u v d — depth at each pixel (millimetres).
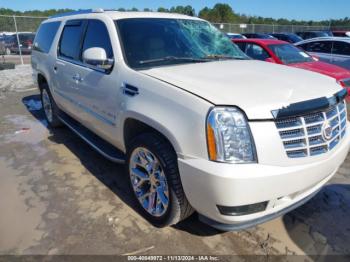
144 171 2949
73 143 4953
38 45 5562
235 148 2135
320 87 2615
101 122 3475
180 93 2387
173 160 2516
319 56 9125
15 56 20031
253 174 2105
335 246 2674
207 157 2180
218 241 2734
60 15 5133
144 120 2635
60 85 4516
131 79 2859
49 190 3545
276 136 2180
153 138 2666
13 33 17484
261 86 2477
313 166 2330
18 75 11844
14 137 5238
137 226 2920
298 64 6895
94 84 3434
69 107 4434
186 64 3156
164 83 2557
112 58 3184
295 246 2674
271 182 2160
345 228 2896
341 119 2732
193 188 2299
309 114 2330
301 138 2275
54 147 4793
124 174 3916
